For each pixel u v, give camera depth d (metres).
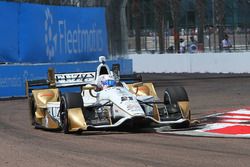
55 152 18.72
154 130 23.55
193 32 75.19
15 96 42.91
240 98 37.69
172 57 68.19
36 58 44.97
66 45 47.66
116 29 54.38
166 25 76.50
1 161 17.42
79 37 49.00
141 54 72.12
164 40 75.56
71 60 48.19
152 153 17.91
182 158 16.92
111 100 22.78
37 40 45.00
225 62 62.88
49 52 46.03
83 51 49.38
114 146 19.53
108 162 16.62
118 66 25.55
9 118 30.36
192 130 23.25
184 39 76.25
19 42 43.72
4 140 22.02
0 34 42.50
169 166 15.82
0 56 42.56
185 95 23.92
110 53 53.16
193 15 76.44
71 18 48.25
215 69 63.84
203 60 64.94
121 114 22.06
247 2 69.94
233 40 70.12
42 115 25.73
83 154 18.12
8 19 42.97
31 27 44.56
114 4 54.16
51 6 46.41
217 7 71.25
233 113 28.92
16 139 22.23
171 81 54.72
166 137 21.47
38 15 45.12
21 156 18.22
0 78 42.16
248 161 16.27
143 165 16.03
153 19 77.25
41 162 17.03
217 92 42.72
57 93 26.30
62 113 23.45
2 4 42.53
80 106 23.00
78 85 26.61
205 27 73.50
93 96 24.34
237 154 17.41
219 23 70.75
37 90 26.61
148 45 77.12
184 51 73.69
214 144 19.45
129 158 17.14
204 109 32.03
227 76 57.84
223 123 25.03
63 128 23.41
